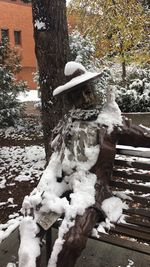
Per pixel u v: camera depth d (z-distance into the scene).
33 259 2.58
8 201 4.96
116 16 12.01
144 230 2.86
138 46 11.91
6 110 10.47
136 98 8.84
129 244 2.87
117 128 2.84
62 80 5.27
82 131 2.89
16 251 3.45
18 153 7.30
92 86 2.94
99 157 2.84
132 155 2.98
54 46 5.17
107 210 2.84
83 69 2.92
